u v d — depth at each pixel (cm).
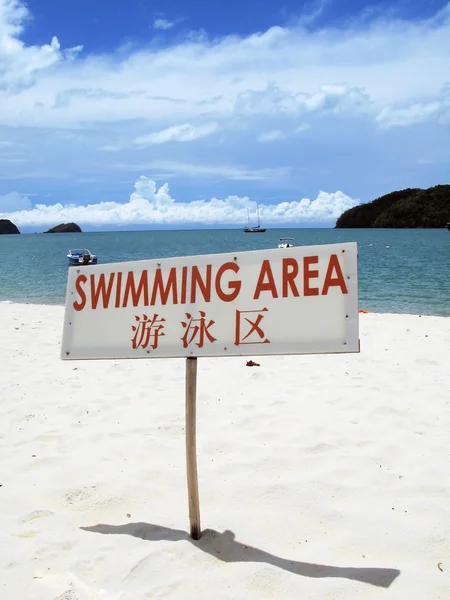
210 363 688
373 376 600
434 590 236
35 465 382
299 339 262
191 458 280
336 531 289
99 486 343
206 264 287
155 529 294
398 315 1170
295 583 243
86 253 3691
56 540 284
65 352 317
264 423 452
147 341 295
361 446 397
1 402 535
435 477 344
